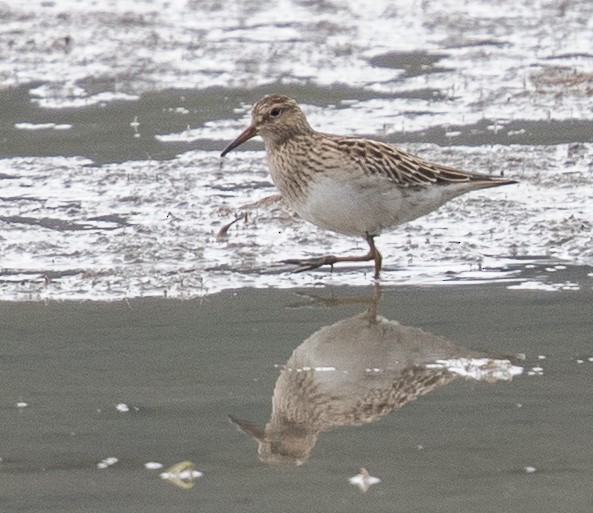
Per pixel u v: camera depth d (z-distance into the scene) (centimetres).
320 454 1043
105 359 1222
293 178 1445
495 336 1268
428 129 2006
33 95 2223
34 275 1441
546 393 1144
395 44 2508
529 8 2733
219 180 1783
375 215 1429
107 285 1415
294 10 2761
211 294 1397
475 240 1548
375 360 1217
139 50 2467
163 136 1992
